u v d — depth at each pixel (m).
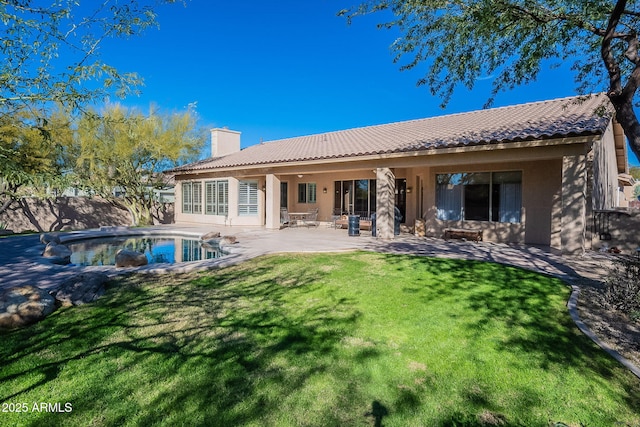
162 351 4.50
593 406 3.44
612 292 6.19
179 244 15.29
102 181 21.50
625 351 4.49
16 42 5.12
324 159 15.61
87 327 5.23
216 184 22.19
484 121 15.60
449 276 7.93
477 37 7.70
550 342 4.71
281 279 7.91
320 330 5.15
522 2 6.95
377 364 4.20
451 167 15.20
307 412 3.35
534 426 3.18
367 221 19.00
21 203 20.33
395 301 6.35
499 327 5.20
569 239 10.55
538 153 11.06
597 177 12.69
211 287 7.31
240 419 3.24
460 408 3.42
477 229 14.56
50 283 7.23
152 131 21.91
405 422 3.22
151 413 3.32
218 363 4.21
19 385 3.74
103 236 16.67
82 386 3.74
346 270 8.62
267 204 19.30
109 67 5.54
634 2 6.70
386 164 14.46
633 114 5.64
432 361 4.27
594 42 7.66
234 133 26.62
